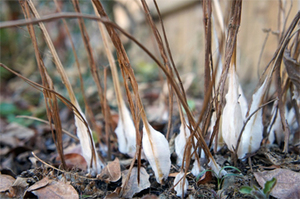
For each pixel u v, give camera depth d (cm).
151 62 126
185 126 34
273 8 78
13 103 92
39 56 34
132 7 108
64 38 87
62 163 37
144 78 108
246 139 36
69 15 21
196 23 110
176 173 36
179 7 122
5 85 118
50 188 34
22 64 117
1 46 117
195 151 33
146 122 31
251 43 88
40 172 37
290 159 37
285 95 40
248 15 89
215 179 34
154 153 32
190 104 61
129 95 32
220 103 34
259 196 29
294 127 41
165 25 139
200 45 101
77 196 33
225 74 33
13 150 50
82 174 38
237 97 34
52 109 35
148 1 116
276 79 37
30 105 90
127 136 40
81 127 36
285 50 36
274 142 42
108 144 43
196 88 91
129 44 106
